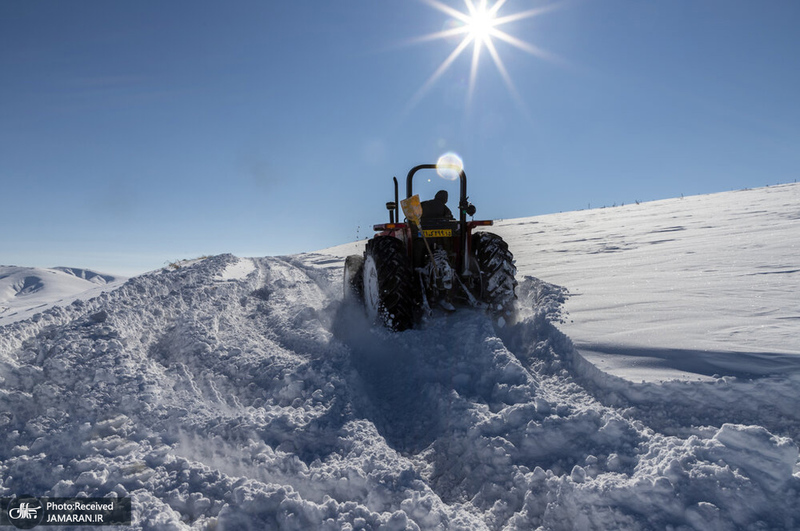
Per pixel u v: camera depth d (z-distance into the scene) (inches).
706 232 349.1
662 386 87.3
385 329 147.9
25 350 132.3
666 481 60.9
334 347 140.1
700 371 91.2
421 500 66.2
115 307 187.6
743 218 425.1
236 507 65.0
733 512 57.6
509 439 80.3
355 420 93.0
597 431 77.9
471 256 167.6
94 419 94.3
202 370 129.1
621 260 248.2
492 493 71.5
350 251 597.9
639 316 128.0
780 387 80.7
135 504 65.7
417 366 119.3
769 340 98.6
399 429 96.3
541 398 88.7
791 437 73.6
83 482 71.2
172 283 268.5
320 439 87.2
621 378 92.3
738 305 128.6
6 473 76.2
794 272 166.7
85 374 111.8
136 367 120.0
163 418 95.7
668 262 221.8
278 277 346.0
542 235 507.8
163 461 77.8
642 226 477.7
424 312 150.3
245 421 91.8
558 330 122.7
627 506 60.6
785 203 522.6
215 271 319.6
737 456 64.4
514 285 154.3
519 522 64.7
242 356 137.0
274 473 77.5
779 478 61.1
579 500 62.9
